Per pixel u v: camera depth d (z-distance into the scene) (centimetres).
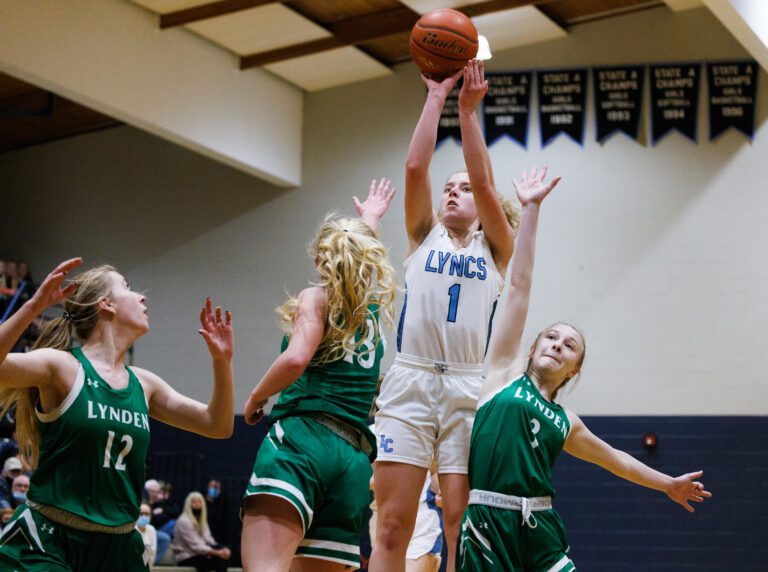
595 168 1277
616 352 1233
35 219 1570
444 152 1332
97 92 1120
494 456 431
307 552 366
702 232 1230
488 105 1319
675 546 1178
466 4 1209
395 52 1359
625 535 1191
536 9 1221
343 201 1390
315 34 1265
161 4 1171
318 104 1419
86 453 347
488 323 460
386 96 1388
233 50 1299
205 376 1423
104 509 350
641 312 1234
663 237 1241
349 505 370
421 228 465
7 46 1027
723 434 1185
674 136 1256
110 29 1140
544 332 473
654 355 1220
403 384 443
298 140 1414
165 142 1506
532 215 459
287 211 1419
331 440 370
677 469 1191
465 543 427
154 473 1377
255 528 355
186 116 1233
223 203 1458
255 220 1436
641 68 1275
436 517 724
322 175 1405
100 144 1545
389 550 433
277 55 1298
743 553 1160
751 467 1173
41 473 346
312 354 365
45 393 349
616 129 1276
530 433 437
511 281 455
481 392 445
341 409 374
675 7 1264
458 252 455
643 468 489
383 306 389
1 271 1430
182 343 1441
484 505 427
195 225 1466
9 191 1598
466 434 446
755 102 1236
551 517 440
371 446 384
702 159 1243
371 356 386
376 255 386
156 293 1470
